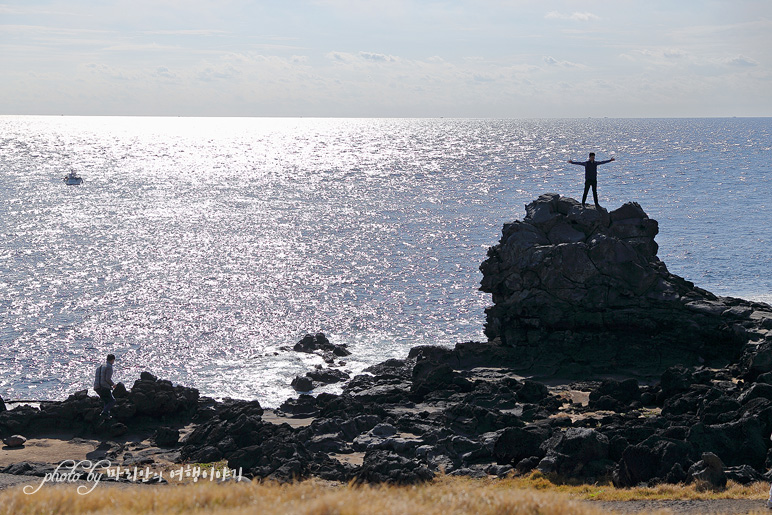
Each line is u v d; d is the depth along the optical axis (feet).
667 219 504.84
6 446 122.21
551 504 49.21
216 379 201.16
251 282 323.37
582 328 168.66
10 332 241.96
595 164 174.70
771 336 148.25
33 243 412.57
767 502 67.62
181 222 508.53
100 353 223.10
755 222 488.02
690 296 168.25
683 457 89.40
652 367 162.30
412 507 46.62
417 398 155.43
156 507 49.62
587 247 168.25
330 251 400.47
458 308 281.95
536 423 123.44
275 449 109.19
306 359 219.61
